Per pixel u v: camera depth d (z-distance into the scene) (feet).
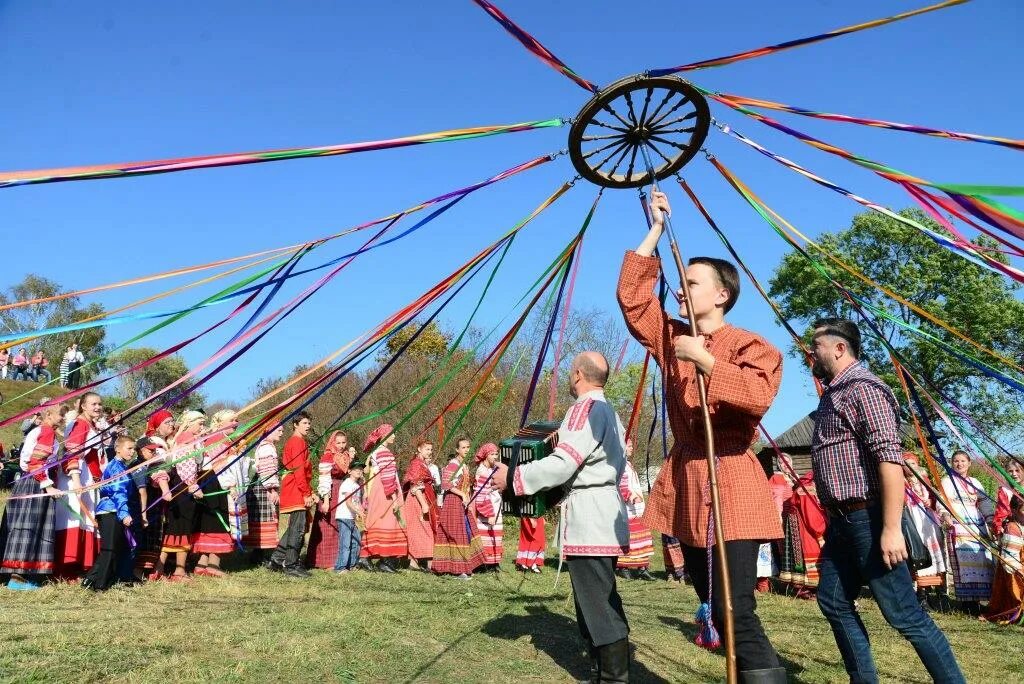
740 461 9.24
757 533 8.90
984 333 42.22
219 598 16.76
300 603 16.47
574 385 11.52
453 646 12.91
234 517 22.57
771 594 22.45
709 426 8.05
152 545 19.34
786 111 9.02
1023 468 19.95
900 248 45.80
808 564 21.21
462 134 8.72
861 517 9.80
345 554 24.07
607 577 10.51
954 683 9.39
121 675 10.27
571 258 13.08
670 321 10.31
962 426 11.62
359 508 24.73
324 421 47.60
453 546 24.73
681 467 9.70
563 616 16.14
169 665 10.76
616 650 10.23
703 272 9.95
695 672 12.02
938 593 22.16
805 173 9.50
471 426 43.11
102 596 16.21
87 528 18.24
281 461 24.44
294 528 22.75
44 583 17.19
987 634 16.90
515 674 11.44
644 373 12.94
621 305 10.05
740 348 9.31
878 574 9.68
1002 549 17.76
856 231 46.47
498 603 17.63
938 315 44.04
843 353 10.38
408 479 27.04
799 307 54.13
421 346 49.26
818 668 12.55
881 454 9.40
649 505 10.21
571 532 10.54
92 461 18.22
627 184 11.17
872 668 9.98
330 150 7.74
